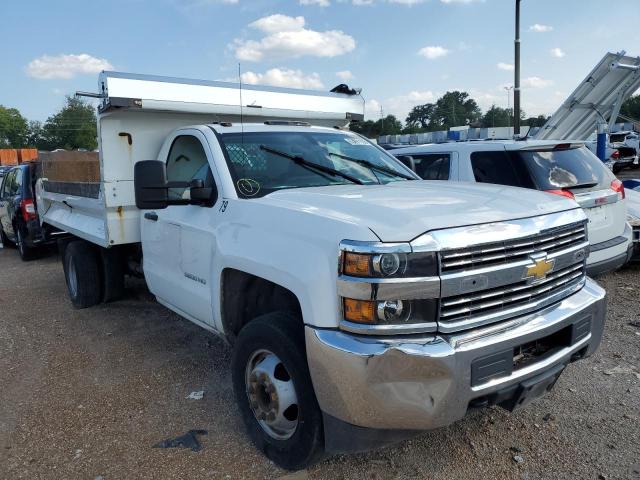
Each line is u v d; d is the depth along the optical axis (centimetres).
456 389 256
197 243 393
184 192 432
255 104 536
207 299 388
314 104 578
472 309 266
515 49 1697
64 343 547
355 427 267
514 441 342
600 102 1095
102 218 531
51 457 344
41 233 1009
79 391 435
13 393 436
